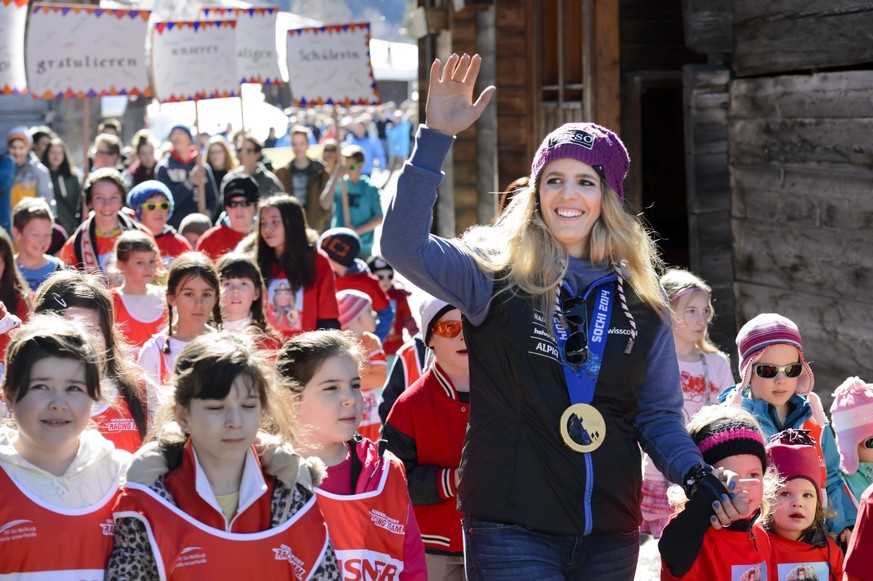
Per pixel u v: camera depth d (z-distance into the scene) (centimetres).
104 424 479
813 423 556
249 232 1012
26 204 825
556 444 397
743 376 560
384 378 736
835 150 792
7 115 3039
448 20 1747
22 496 368
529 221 411
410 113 4831
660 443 421
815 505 488
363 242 1533
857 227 775
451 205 1792
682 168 1631
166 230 1012
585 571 407
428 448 521
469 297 405
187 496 361
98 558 373
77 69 1333
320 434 431
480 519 407
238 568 359
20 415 370
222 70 1455
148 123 3547
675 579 447
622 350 405
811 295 827
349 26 1452
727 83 905
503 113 1519
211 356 362
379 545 427
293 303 820
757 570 452
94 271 874
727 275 919
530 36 1496
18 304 697
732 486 409
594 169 408
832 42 788
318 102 1459
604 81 1225
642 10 1281
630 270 416
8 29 1327
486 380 407
